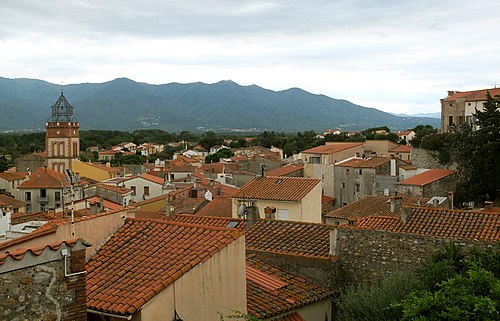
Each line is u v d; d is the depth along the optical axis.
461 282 13.61
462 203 66.69
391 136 137.38
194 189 67.12
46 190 91.00
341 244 19.80
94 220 16.08
